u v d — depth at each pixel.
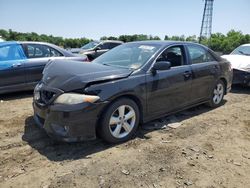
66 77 3.75
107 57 4.93
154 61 4.42
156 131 4.54
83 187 2.95
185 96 4.98
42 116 3.75
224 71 5.95
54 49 7.16
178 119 5.18
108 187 2.96
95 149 3.81
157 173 3.27
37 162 3.43
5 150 3.73
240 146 4.12
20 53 6.57
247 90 8.13
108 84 3.75
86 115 3.53
